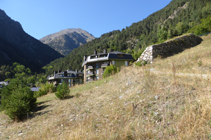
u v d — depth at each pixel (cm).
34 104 1402
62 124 813
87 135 576
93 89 1580
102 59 4503
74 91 1878
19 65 16300
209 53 1526
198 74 953
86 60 5147
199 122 455
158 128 504
